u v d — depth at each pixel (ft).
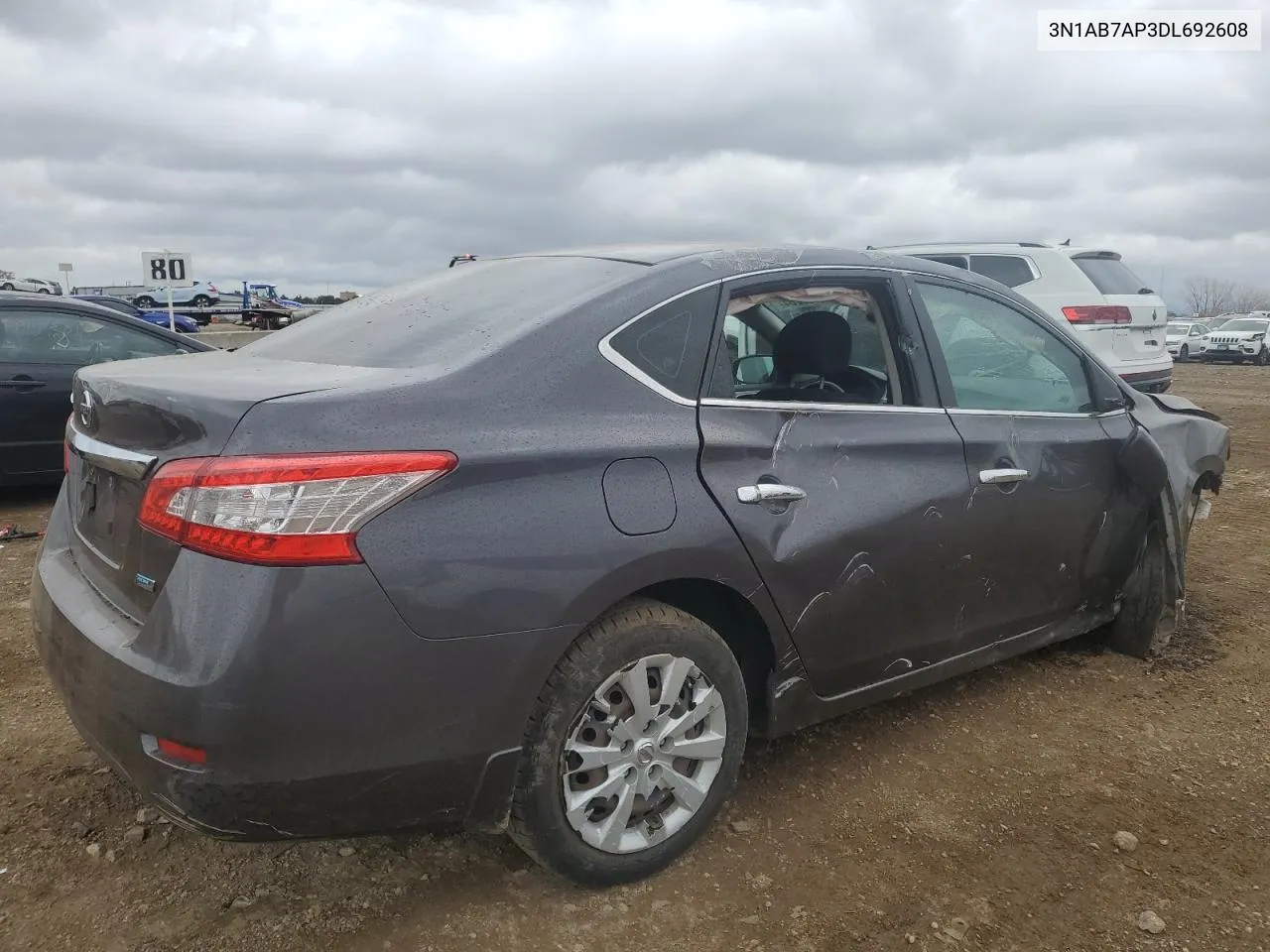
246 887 8.16
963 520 10.21
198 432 6.70
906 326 10.28
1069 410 12.17
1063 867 8.69
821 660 9.25
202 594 6.42
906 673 10.19
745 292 9.12
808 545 8.80
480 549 6.97
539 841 7.63
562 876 7.90
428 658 6.81
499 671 7.09
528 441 7.33
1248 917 8.04
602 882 8.08
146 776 6.69
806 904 8.09
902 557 9.64
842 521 9.09
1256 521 21.99
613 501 7.61
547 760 7.47
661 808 8.38
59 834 8.79
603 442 7.67
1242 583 17.03
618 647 7.70
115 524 7.57
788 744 10.85
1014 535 10.86
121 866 8.37
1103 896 8.28
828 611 9.12
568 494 7.39
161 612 6.63
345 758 6.65
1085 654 13.64
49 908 7.79
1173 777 10.29
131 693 6.63
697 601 8.78
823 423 9.23
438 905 7.98
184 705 6.35
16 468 21.76
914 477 9.76
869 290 10.18
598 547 7.45
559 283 9.02
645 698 7.95
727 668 8.49
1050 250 30.53
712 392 8.61
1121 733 11.28
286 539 6.40
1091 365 12.67
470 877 8.37
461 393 7.33
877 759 10.57
